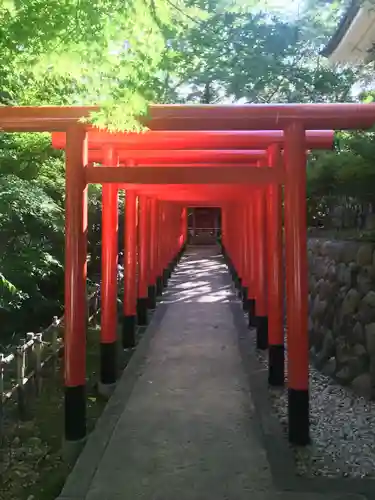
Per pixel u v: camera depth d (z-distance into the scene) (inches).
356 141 200.5
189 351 308.0
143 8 115.0
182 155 252.4
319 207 350.3
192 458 164.9
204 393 230.7
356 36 287.3
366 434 180.2
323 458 163.5
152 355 299.3
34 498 145.1
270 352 240.7
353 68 325.7
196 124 166.9
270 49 249.6
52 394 229.5
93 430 187.5
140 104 130.5
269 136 206.4
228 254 718.5
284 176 176.6
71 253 176.9
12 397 202.2
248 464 160.4
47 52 125.1
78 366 177.5
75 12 115.0
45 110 166.9
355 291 233.3
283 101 315.6
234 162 259.9
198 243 1160.8
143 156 247.3
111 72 127.7
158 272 521.7
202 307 458.3
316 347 278.2
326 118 166.1
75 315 177.0
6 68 150.3
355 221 293.9
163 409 209.8
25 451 175.2
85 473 154.2
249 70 244.4
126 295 321.1
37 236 270.4
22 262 259.8
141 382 247.1
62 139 214.2
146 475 153.3
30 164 267.6
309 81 288.0
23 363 200.8
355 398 216.2
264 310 308.8
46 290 315.9
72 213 176.6
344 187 232.7
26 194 236.1
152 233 455.2
